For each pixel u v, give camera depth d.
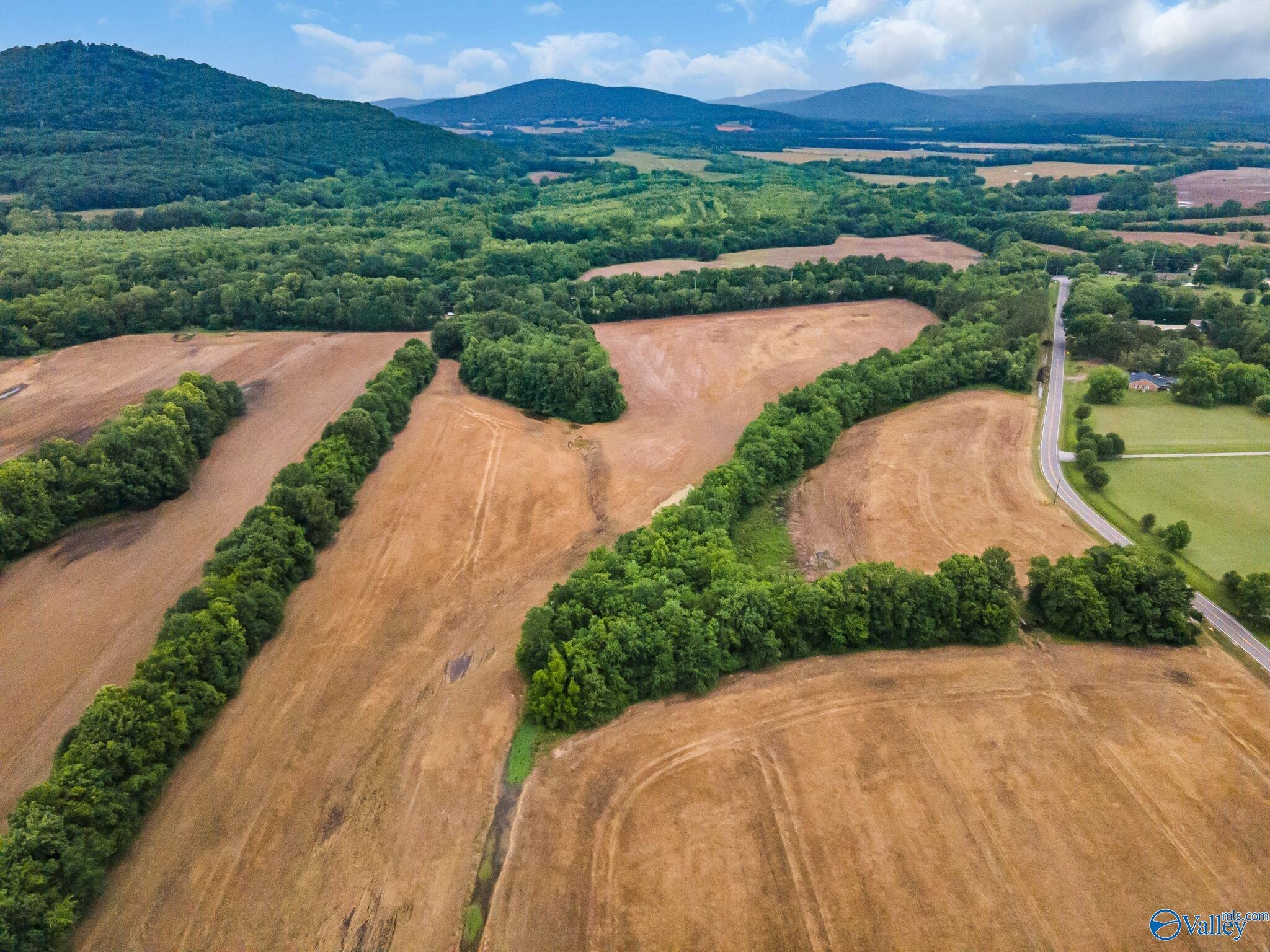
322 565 106.69
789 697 81.62
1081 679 83.75
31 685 85.00
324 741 77.12
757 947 57.69
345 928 60.00
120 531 113.69
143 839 66.69
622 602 86.06
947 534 113.00
